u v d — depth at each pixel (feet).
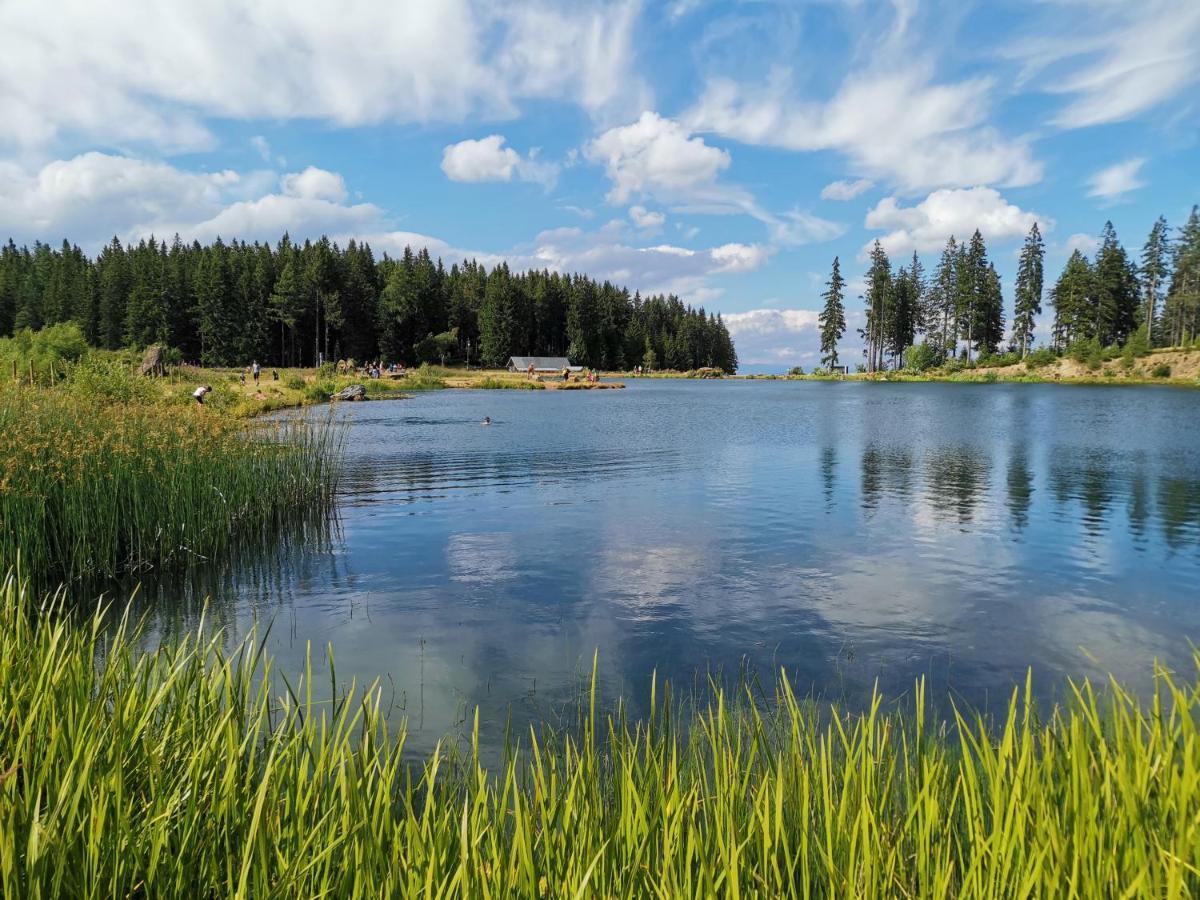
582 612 26.63
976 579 30.76
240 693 9.43
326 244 361.71
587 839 6.92
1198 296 272.72
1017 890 6.06
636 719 17.48
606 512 45.06
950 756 11.80
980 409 135.95
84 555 29.37
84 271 341.62
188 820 6.70
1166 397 165.78
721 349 560.61
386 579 30.94
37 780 6.35
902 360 372.17
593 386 269.03
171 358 167.53
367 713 8.01
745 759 11.69
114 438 34.19
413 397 191.62
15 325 339.57
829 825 7.00
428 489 53.62
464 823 6.20
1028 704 7.84
